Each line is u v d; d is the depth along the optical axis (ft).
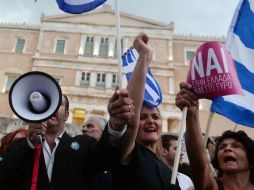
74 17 151.53
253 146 13.21
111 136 10.07
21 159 11.32
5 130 47.44
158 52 147.54
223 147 13.46
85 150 12.10
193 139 11.70
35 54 142.41
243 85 16.17
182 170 21.50
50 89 10.29
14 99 10.02
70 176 11.47
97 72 140.56
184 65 147.23
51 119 12.24
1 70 140.15
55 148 12.09
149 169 12.02
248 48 17.08
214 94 11.32
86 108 130.11
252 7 17.47
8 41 146.41
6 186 11.07
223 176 13.24
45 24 149.07
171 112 132.77
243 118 15.11
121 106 9.48
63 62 141.69
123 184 11.52
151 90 15.85
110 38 147.33
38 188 11.07
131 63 17.29
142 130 14.24
